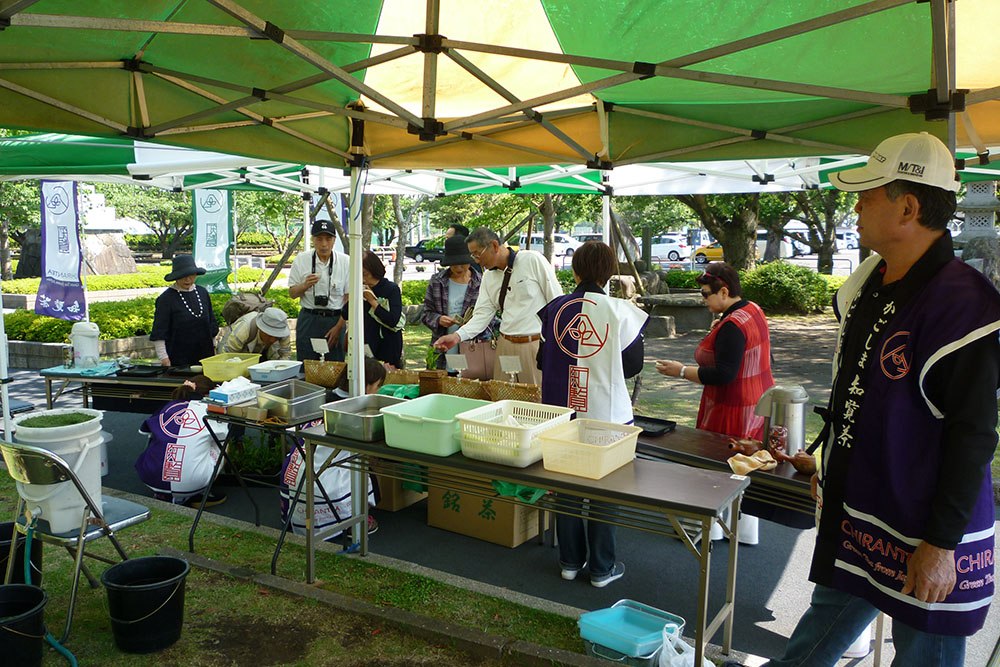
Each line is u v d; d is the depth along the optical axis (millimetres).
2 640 2766
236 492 5387
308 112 4168
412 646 3297
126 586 3111
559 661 3059
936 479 2000
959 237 11008
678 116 3965
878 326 2121
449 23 3352
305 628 3420
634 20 2908
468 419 3113
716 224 17453
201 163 5867
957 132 3832
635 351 3613
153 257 36500
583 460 2939
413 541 4523
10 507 4793
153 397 5574
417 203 16156
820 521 2287
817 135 3764
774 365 10602
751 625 3570
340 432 3496
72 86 3363
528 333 5020
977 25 2783
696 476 2994
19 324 10672
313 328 6301
